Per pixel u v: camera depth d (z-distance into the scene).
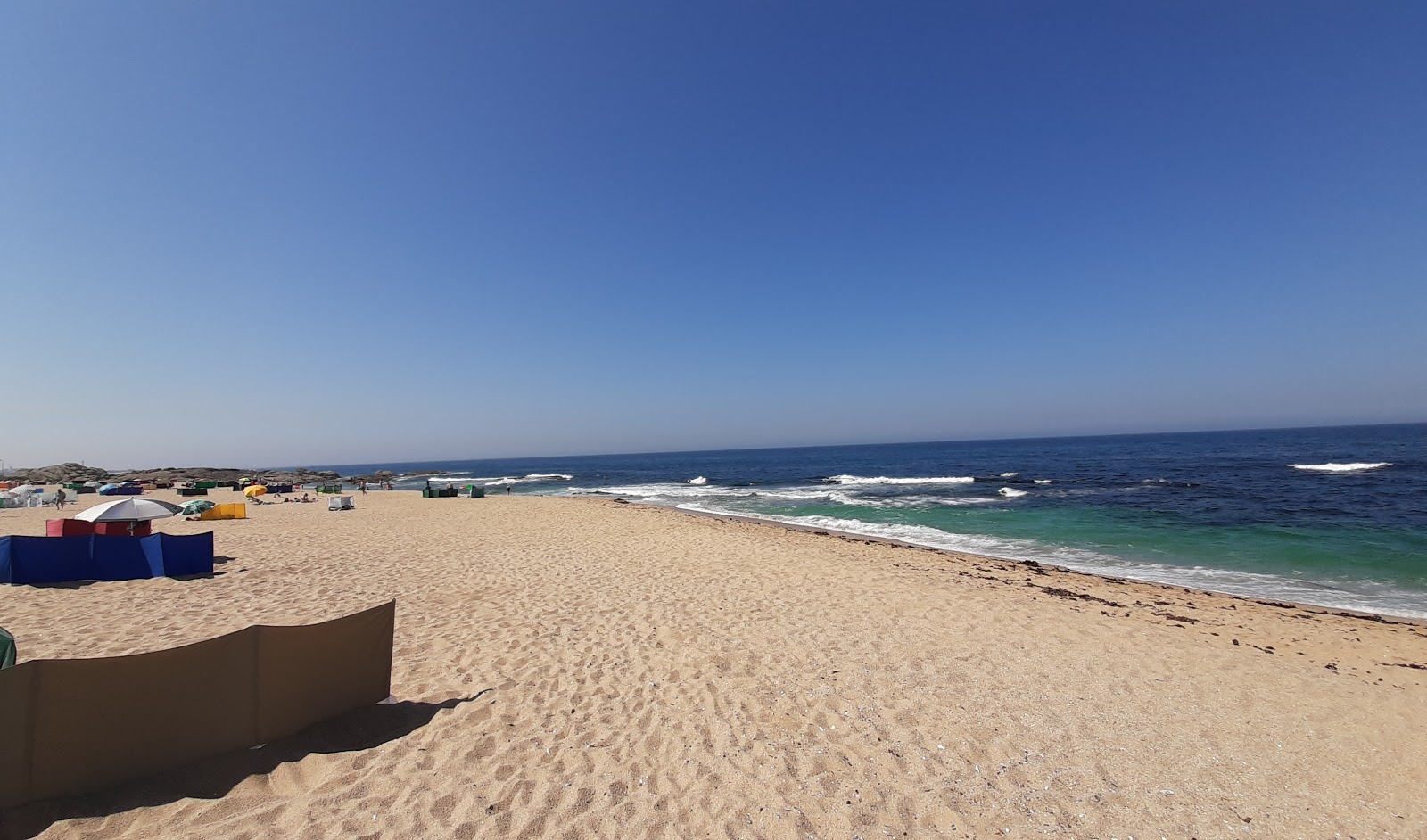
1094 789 4.20
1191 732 5.12
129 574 10.70
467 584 10.66
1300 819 3.91
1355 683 6.39
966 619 8.52
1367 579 12.41
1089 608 9.45
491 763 4.31
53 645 6.86
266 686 4.34
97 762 3.64
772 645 7.26
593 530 18.91
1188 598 10.56
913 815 3.84
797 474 63.56
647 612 8.76
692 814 3.76
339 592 9.92
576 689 5.80
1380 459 44.69
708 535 17.55
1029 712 5.45
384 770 4.14
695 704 5.49
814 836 3.60
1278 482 31.36
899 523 21.95
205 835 3.34
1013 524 20.73
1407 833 3.79
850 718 5.26
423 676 6.07
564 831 3.53
